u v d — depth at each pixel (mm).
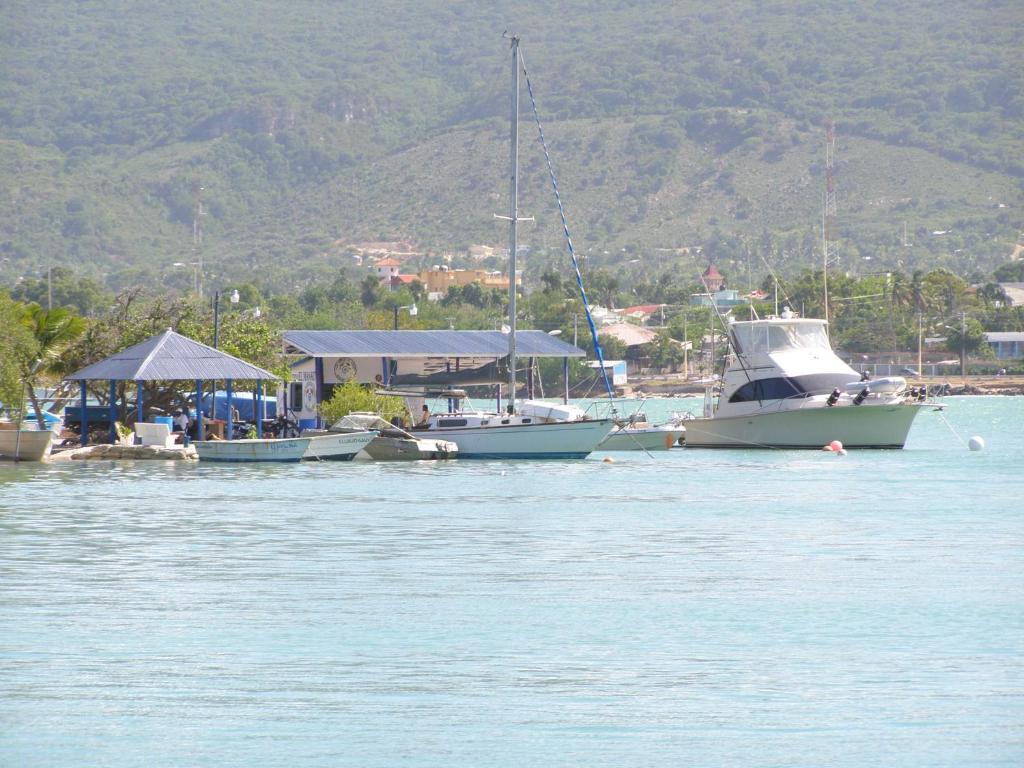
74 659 92125
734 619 105125
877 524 164125
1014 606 110062
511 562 133000
